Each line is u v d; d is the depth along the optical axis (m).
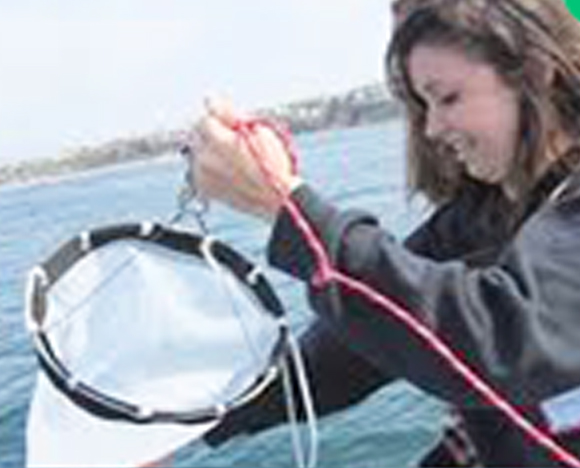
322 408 2.05
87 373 1.69
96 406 1.67
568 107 1.64
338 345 2.03
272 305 1.76
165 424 1.69
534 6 1.60
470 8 1.59
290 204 1.58
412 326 1.52
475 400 1.55
